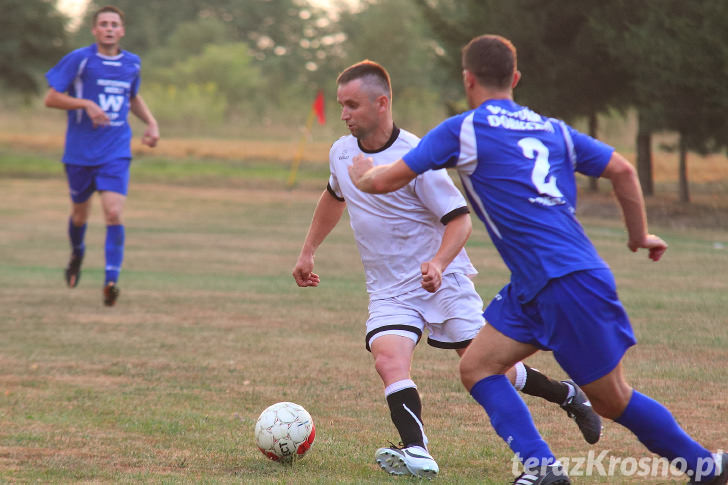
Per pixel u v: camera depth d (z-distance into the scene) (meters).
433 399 19.03
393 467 13.17
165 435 16.11
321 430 16.52
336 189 15.41
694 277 42.81
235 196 107.38
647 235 11.88
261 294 37.38
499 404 11.95
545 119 11.83
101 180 29.75
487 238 65.12
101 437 15.94
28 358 23.81
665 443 11.62
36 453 14.80
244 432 16.36
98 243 61.88
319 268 47.72
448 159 11.71
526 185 11.34
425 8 100.50
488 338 12.06
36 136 175.75
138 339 26.83
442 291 14.20
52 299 35.81
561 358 11.38
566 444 15.48
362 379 21.22
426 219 14.20
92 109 28.20
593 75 91.56
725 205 97.12
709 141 85.38
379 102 14.09
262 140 190.75
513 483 12.03
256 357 24.02
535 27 89.94
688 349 24.31
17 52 154.00
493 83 11.96
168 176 128.25
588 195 111.88
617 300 11.27
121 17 29.67
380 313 14.30
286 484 12.76
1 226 73.44
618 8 85.94
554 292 11.13
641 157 105.88
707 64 76.00
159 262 50.44
